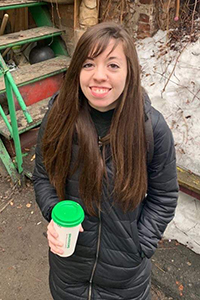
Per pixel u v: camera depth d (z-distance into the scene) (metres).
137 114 1.14
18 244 2.38
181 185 2.23
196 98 2.55
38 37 3.26
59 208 1.13
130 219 1.27
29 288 2.11
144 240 1.34
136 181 1.20
